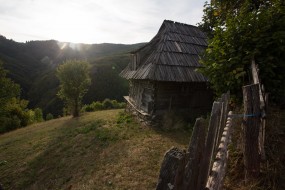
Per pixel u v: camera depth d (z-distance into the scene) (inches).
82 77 730.8
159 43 466.9
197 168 60.9
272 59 186.5
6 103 765.9
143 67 440.8
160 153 277.4
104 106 932.0
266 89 187.3
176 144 305.0
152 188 203.2
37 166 323.9
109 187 216.2
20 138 535.8
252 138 126.6
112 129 426.9
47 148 394.3
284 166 130.7
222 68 203.9
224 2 331.9
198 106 454.0
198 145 59.0
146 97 453.4
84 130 454.6
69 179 261.0
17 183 285.9
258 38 186.4
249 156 129.1
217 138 99.2
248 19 199.6
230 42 202.2
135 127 421.1
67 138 430.6
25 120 880.9
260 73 185.0
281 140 143.6
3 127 780.6
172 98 425.1
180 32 497.7
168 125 389.4
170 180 43.4
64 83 717.3
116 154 297.0
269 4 266.4
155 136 347.6
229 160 155.7
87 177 250.1
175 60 415.5
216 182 73.6
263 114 121.5
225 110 129.8
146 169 240.2
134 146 313.7
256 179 129.7
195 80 392.2
